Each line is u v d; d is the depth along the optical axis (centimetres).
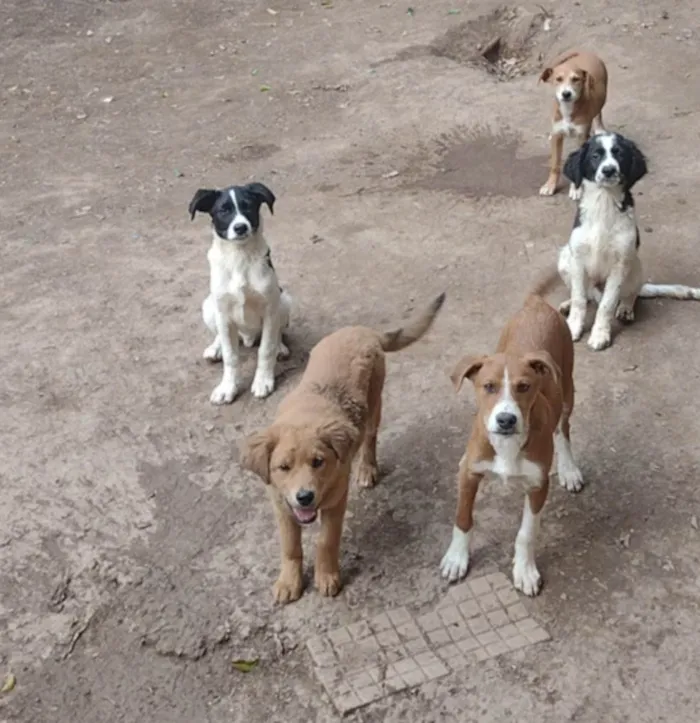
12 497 277
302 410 240
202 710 232
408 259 358
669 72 481
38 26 625
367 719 227
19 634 246
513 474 237
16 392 312
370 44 560
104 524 269
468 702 228
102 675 238
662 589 245
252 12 632
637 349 310
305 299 343
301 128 471
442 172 413
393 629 241
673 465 273
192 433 294
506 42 555
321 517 243
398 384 303
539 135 438
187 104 510
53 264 371
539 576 248
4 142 480
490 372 232
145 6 651
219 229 291
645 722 223
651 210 370
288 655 240
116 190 423
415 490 271
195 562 258
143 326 336
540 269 346
